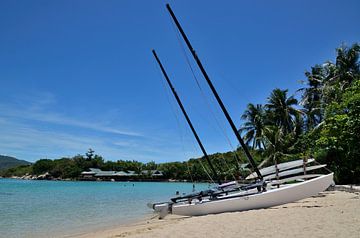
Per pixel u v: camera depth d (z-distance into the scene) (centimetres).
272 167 2009
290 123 4434
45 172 13400
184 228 1075
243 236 875
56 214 2153
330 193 2023
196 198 1752
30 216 2045
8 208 2483
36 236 1388
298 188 1546
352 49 3856
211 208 1578
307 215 1153
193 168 9275
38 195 4028
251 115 4738
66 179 12294
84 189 5794
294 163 1955
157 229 1217
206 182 9038
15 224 1733
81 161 12862
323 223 977
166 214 1783
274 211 1334
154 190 5684
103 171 12012
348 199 1612
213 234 934
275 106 4550
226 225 1071
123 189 6003
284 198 1521
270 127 4175
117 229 1480
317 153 2661
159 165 12044
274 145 3953
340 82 3669
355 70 3850
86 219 1928
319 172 2617
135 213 2222
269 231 918
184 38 1964
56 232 1489
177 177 10806
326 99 3516
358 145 2403
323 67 4134
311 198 1767
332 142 2528
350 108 2492
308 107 4275
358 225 921
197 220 1259
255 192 1570
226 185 1917
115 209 2486
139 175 11275
